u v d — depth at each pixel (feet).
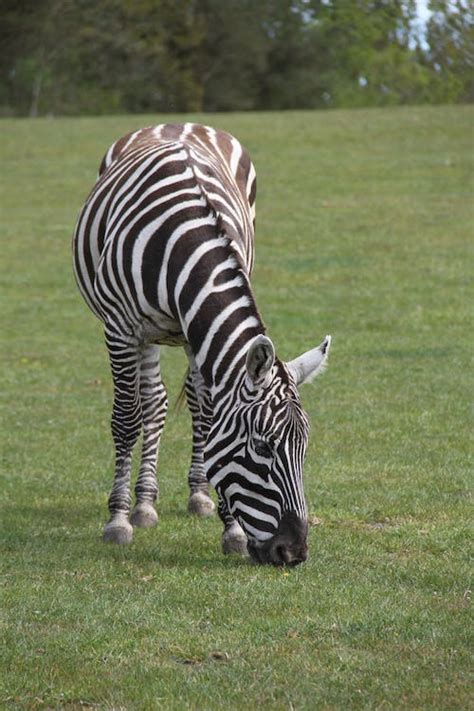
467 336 94.94
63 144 214.69
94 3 324.80
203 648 35.01
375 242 137.18
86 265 51.93
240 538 45.29
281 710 30.81
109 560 44.50
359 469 58.95
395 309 106.22
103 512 52.75
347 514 50.98
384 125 219.82
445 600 39.14
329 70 348.38
